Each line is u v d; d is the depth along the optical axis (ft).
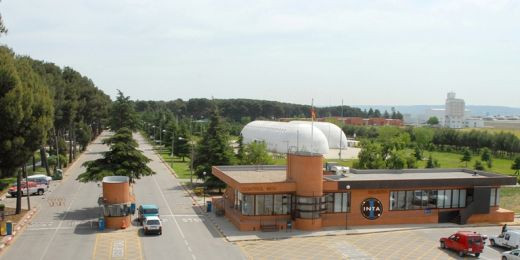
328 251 130.93
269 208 157.58
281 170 198.70
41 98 159.33
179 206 191.83
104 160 181.78
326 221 160.66
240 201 161.48
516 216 185.68
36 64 277.85
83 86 393.91
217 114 242.37
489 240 143.54
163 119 534.37
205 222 164.45
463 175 191.72
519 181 299.79
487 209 171.12
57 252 124.88
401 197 167.84
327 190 159.02
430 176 186.19
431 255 129.08
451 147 554.46
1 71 142.82
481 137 505.25
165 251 127.54
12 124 144.46
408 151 442.09
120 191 154.51
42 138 157.48
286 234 148.77
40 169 290.35
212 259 121.08
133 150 184.55
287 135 456.04
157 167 332.39
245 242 138.92
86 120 409.49
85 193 217.97
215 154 224.33
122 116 440.86
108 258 120.06
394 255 128.36
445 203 172.14
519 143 467.93
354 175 185.06
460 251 129.08
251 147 247.70
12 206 184.75
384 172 195.72
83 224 158.10
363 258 124.88
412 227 162.20
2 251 125.29
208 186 221.46
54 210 179.63
